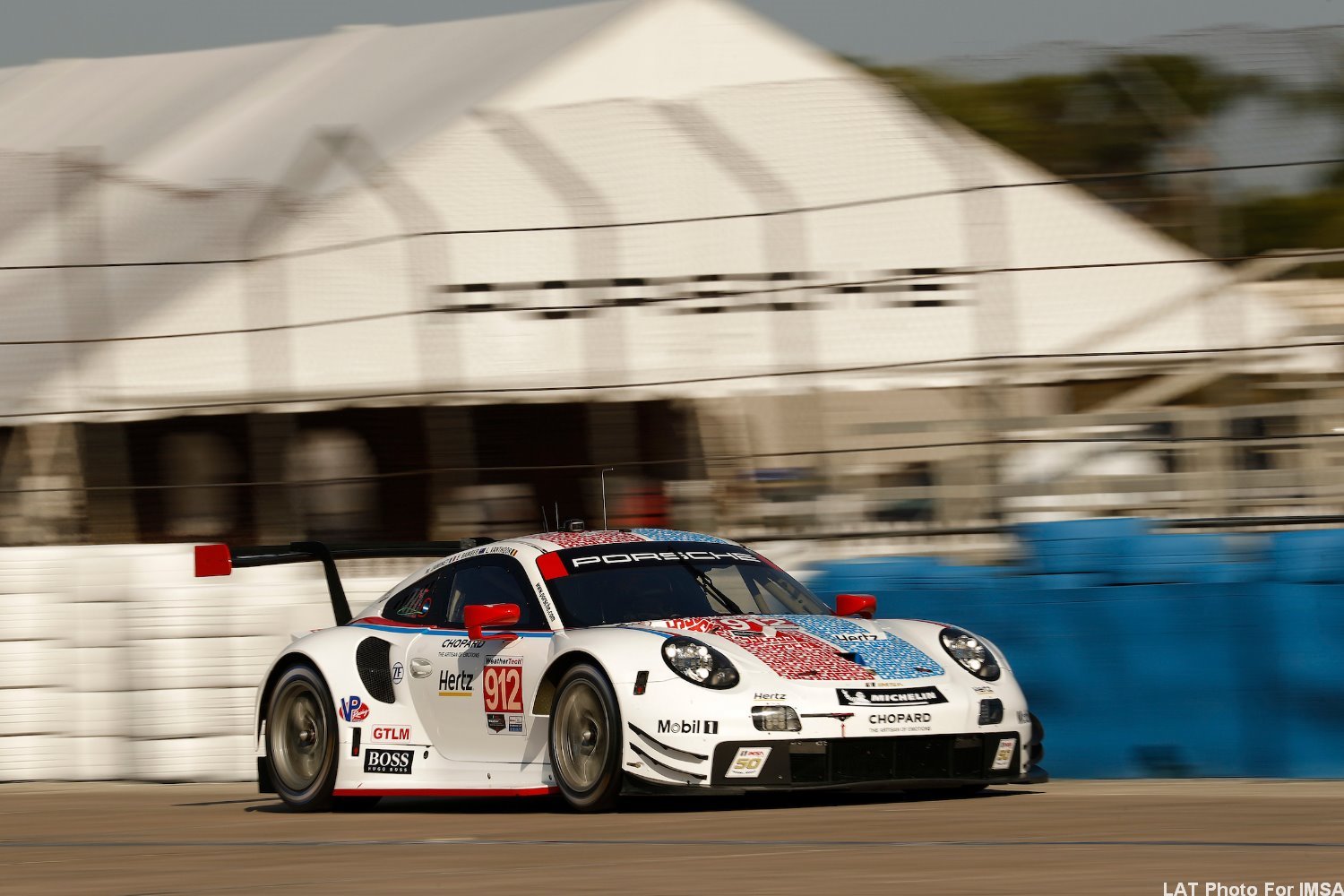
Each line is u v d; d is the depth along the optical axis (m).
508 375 33.09
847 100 31.45
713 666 22.00
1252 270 29.05
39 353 35.25
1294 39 28.28
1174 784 26.17
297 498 34.00
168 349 34.78
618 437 32.47
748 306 31.69
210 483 34.41
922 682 22.66
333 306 34.41
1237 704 27.05
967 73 30.52
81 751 33.03
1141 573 27.84
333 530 33.81
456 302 33.69
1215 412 28.31
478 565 26.22
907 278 30.59
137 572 33.03
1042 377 29.73
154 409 34.59
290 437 34.22
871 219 30.94
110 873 17.11
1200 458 28.28
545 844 18.44
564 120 33.91
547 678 23.48
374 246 34.28
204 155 53.03
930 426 30.08
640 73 50.22
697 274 32.12
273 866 17.20
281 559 29.05
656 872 15.28
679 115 32.38
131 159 53.94
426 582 26.97
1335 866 14.33
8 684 33.25
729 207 32.16
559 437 32.81
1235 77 28.78
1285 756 26.70
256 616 32.62
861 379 30.81
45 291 35.62
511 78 49.84
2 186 36.69
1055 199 30.00
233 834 21.86
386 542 32.69
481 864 16.58
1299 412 27.94
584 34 51.12
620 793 22.14
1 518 34.88
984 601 28.92
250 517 34.16
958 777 22.44
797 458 31.06
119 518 34.53
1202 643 27.34
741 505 31.36
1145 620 27.73
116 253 35.78
